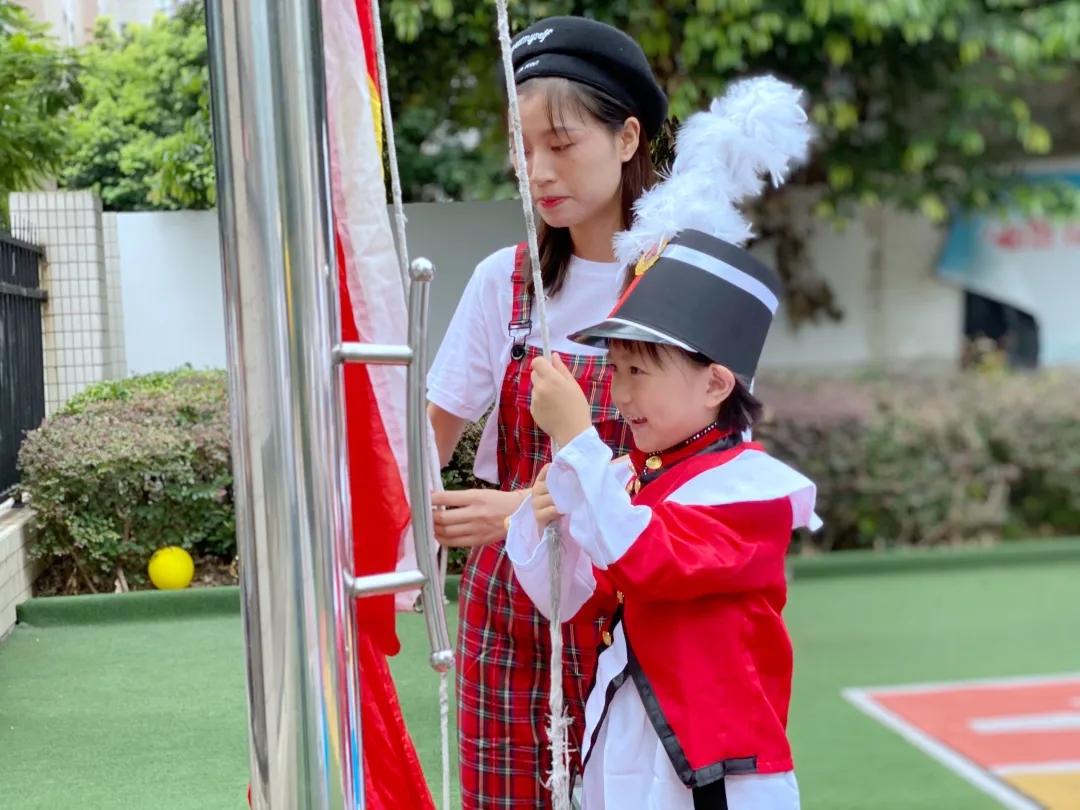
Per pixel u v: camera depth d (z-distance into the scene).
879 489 5.21
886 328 5.66
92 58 9.24
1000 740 3.37
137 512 5.00
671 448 1.47
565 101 1.48
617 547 1.28
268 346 0.98
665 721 1.36
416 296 1.09
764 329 1.49
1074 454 5.18
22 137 6.77
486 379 1.75
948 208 5.45
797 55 5.31
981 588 4.95
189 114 8.73
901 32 5.17
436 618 1.14
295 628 0.99
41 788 3.04
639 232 1.48
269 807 1.00
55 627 4.66
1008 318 5.59
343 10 1.21
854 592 4.96
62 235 6.64
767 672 1.42
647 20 5.14
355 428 1.28
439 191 7.94
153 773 3.14
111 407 5.48
